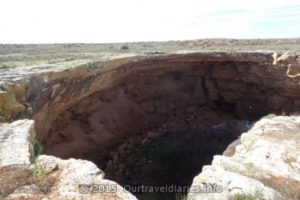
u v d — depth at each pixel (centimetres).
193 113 2817
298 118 1412
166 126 2597
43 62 1814
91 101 2019
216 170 784
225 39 5172
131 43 5525
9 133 761
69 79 1445
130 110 2459
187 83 2894
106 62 1814
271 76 2445
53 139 1677
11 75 1184
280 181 789
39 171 590
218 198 674
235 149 1164
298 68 2303
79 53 2903
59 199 511
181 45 4825
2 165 608
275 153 964
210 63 2791
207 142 2297
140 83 2566
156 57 2284
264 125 1309
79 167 619
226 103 2892
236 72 2664
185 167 1866
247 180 724
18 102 1059
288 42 4744
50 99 1340
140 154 2088
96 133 2055
